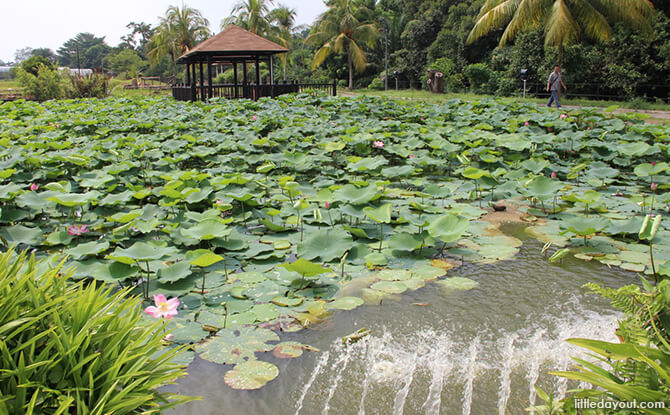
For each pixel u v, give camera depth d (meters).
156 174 5.73
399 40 36.12
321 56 32.69
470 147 7.59
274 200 5.23
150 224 3.83
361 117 10.71
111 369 1.33
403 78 32.84
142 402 1.35
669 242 3.95
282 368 2.29
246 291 3.12
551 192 4.85
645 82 18.70
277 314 2.80
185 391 2.12
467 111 11.13
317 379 2.20
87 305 1.45
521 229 4.44
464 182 6.27
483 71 23.88
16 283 1.41
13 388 1.23
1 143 7.27
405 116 10.90
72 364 1.32
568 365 2.29
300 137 8.09
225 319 2.74
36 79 21.89
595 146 7.23
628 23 16.41
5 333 1.31
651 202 4.95
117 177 5.81
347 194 4.44
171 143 7.50
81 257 3.33
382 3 39.22
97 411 1.25
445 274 3.41
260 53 16.70
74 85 21.98
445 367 2.28
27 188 5.53
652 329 1.57
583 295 3.06
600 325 2.67
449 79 25.81
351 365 2.31
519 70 21.81
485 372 2.24
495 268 3.52
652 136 8.26
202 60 17.80
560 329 2.63
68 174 6.33
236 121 9.76
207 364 2.32
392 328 2.65
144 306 2.85
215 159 6.88
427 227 3.90
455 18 29.20
